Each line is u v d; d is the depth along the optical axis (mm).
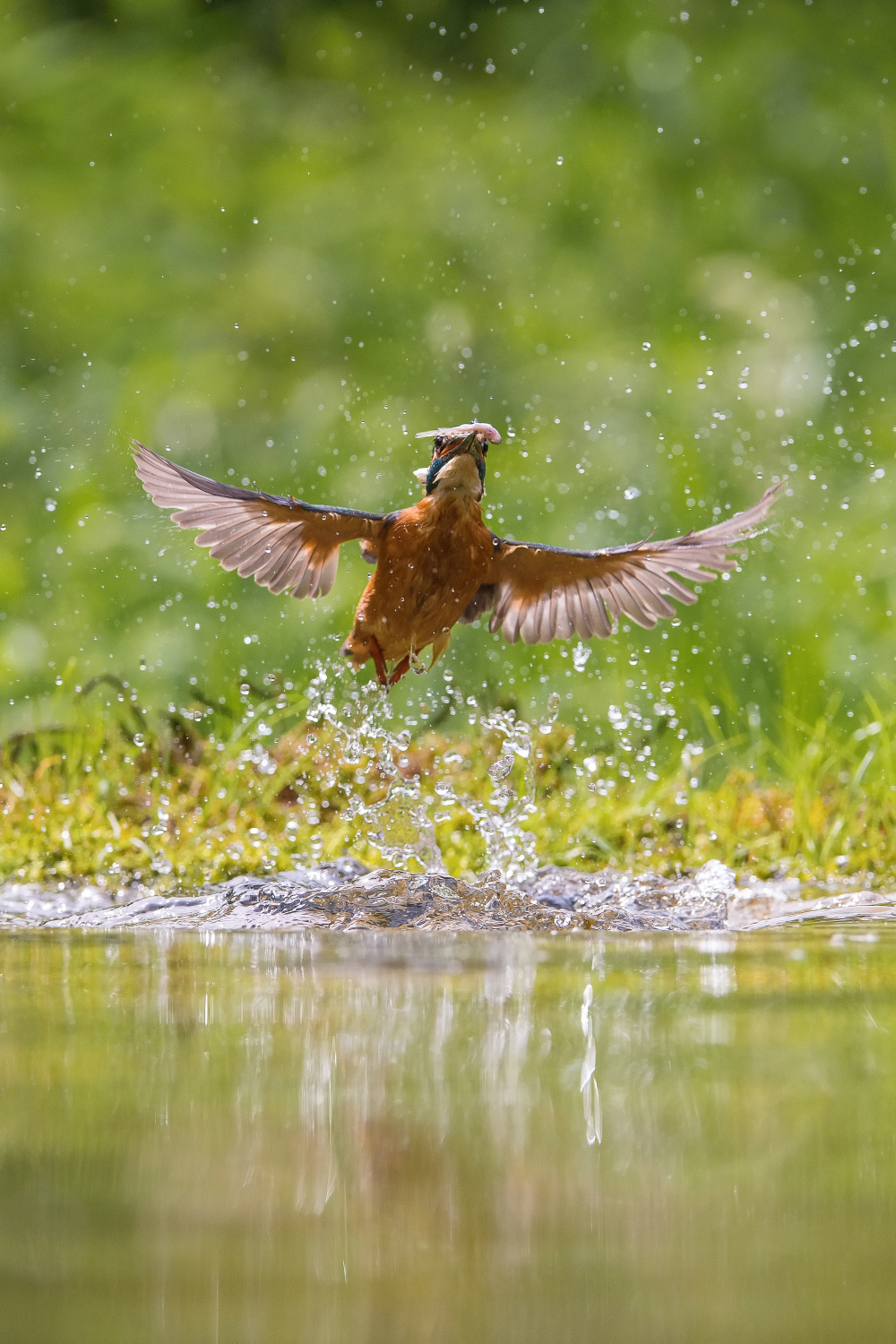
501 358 22422
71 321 23172
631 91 26391
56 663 15344
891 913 7797
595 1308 2084
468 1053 3832
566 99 26906
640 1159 2816
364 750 10445
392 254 24344
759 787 10836
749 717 13008
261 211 25141
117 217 25062
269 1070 3613
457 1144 2955
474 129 26859
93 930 7004
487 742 11219
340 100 28234
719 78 25906
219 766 10297
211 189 25516
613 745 11711
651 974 5387
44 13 28516
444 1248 2354
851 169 24812
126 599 16484
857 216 24312
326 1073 3568
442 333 22672
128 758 10641
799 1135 3014
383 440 20641
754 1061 3748
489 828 9016
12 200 24875
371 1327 2018
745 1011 4535
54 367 22484
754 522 7148
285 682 14227
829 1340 1965
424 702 14352
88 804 9461
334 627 15758
